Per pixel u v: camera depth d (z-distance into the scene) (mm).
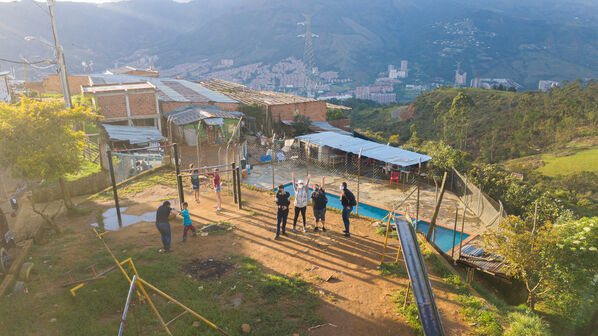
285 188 23062
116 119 35438
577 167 66688
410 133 114000
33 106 13219
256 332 6965
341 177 26828
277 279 8938
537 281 11609
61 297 7523
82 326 6609
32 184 17422
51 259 9516
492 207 17453
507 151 88500
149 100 36562
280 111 52562
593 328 7617
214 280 8852
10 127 12758
